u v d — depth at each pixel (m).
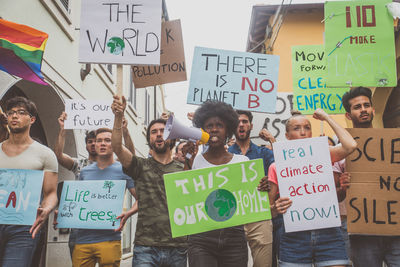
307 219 3.05
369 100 3.74
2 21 4.07
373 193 3.31
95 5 3.83
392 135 3.39
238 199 2.92
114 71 10.88
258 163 2.98
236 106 4.68
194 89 4.74
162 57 5.03
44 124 7.05
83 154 7.86
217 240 2.87
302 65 5.48
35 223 3.39
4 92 4.88
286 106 6.16
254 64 4.76
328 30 4.50
